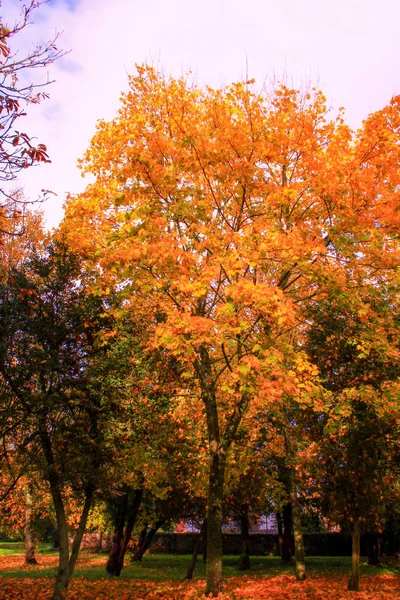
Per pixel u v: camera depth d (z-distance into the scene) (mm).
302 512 22250
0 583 14094
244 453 13547
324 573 17750
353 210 8805
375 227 8898
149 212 9227
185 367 12219
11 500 19188
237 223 10289
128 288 9031
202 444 13930
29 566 22250
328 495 13867
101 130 10961
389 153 8922
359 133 9453
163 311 10766
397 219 8461
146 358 11688
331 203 9227
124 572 19094
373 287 9180
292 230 9070
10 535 39094
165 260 8695
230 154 9727
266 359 7852
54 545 34812
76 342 10617
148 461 11922
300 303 11422
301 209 10055
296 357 8953
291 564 21562
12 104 5289
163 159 10000
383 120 8914
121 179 9539
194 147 9477
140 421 11234
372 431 12062
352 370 12516
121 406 10945
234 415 10781
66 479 9711
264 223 9156
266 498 18625
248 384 7891
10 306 9688
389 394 8961
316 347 12688
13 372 9234
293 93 9945
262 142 9562
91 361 10898
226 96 10078
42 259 10883
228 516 21109
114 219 10859
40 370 9438
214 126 10109
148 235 9062
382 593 12469
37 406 9227
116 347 11062
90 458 9875
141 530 23984
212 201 10445
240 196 10195
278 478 17406
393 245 8992
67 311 10344
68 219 10891
